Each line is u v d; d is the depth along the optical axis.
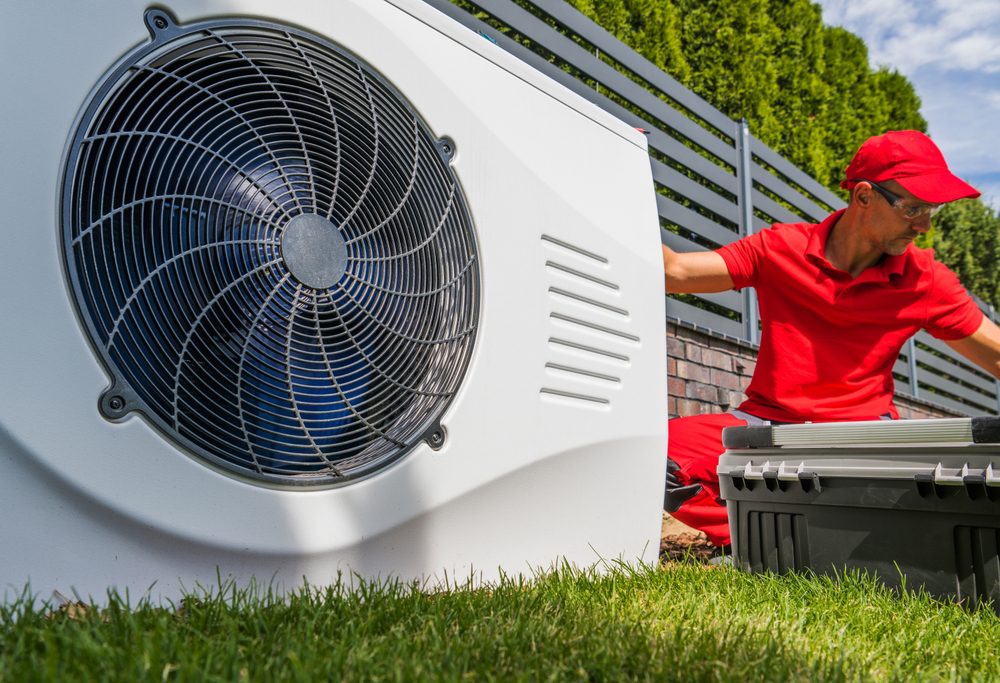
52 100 1.35
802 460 2.15
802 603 1.83
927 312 2.71
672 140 4.95
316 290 1.69
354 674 1.12
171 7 1.50
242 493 1.54
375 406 1.78
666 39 5.96
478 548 1.94
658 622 1.58
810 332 2.75
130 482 1.40
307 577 1.62
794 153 7.50
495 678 1.16
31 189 1.32
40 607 1.32
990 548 1.83
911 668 1.43
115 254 1.42
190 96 1.51
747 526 2.30
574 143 2.29
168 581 1.46
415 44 1.90
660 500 2.43
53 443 1.32
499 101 2.08
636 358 2.39
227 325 1.59
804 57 7.86
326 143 1.74
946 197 2.40
